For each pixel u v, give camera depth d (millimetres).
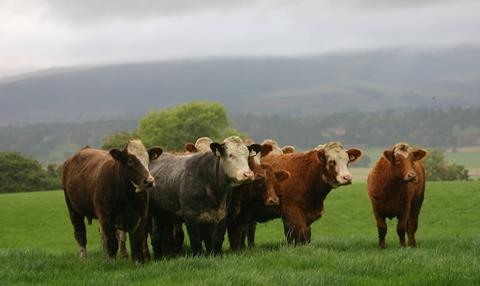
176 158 16125
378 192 17250
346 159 16625
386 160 17234
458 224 39312
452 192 48781
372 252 14945
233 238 16828
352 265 12570
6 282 11961
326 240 18891
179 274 12039
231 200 16047
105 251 16266
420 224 39562
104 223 14555
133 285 11383
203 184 14875
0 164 94188
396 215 17359
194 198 14938
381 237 17312
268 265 12930
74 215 17000
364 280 11641
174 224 17234
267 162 17859
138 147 14141
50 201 53125
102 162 15320
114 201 14336
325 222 41344
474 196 46969
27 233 40406
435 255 13883
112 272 12852
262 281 11180
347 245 17297
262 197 16391
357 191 52000
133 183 14016
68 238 38406
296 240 16781
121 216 14477
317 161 16859
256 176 15773
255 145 15516
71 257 15352
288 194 16984
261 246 18703
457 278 11383
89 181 15234
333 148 16656
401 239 17344
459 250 15375
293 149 21234
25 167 95875
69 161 16906
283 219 17234
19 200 54250
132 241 14578
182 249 18109
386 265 12547
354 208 45344
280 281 11250
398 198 17062
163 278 11789
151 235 17531
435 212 42719
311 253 13969
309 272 11977
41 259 14109
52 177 98938
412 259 13023
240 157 14508
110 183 14352
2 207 49906
